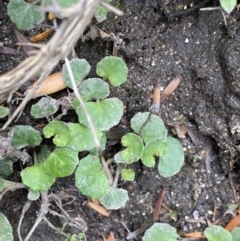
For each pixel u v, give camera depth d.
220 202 0.43
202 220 0.43
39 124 0.42
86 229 0.43
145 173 0.43
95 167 0.40
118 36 0.41
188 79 0.42
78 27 0.30
